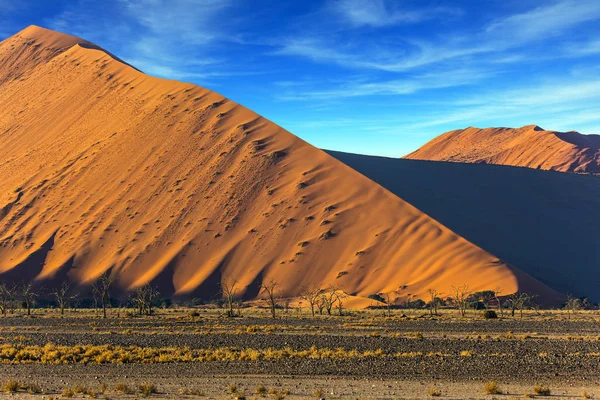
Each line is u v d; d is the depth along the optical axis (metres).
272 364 27.91
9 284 118.31
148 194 136.38
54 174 155.00
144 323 60.41
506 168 184.75
